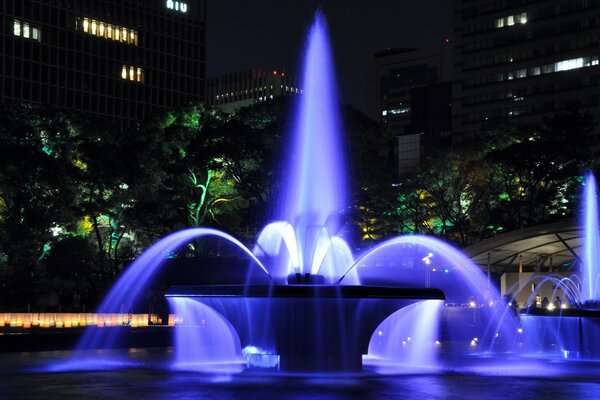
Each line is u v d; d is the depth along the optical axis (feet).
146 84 554.05
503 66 539.29
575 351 94.53
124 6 544.62
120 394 53.57
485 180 258.98
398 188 257.96
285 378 65.10
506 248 179.83
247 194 226.79
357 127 223.30
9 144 228.63
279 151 218.79
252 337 71.31
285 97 230.07
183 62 575.38
